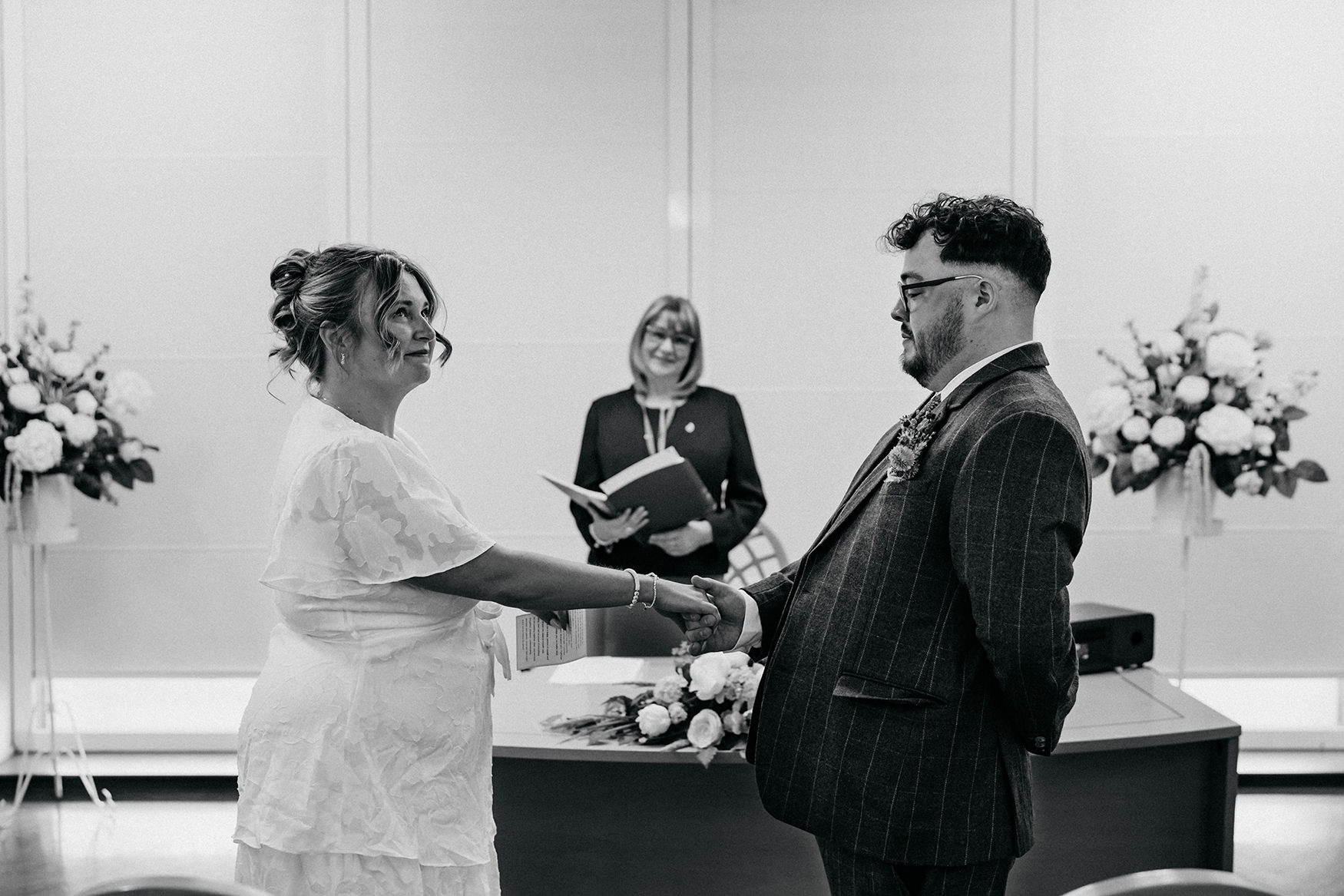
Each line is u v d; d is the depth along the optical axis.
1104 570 4.32
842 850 1.68
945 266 1.68
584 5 4.30
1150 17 4.23
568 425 4.39
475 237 4.36
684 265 4.35
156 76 4.34
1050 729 1.60
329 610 1.68
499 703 2.56
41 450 3.65
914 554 1.64
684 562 3.50
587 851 2.37
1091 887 1.26
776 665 1.79
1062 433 1.55
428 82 4.33
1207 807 2.39
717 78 4.30
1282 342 4.27
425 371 1.77
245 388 4.38
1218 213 4.27
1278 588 4.30
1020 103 4.27
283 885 1.66
